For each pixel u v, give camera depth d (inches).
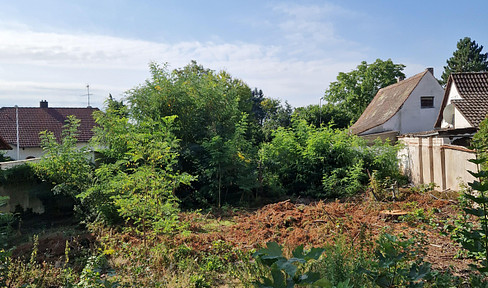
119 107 619.8
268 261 91.4
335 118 1581.0
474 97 769.6
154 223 315.6
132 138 359.6
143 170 330.0
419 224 358.6
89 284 210.4
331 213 416.2
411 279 142.6
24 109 1350.9
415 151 625.6
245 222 429.4
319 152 630.5
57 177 469.7
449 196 459.8
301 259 88.7
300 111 1695.4
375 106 1379.2
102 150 552.4
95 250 323.9
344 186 601.9
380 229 336.5
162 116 606.5
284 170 639.1
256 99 2610.7
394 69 1771.7
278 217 414.6
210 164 549.0
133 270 247.3
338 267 175.6
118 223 427.5
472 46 2220.7
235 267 259.8
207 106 637.9
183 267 263.1
